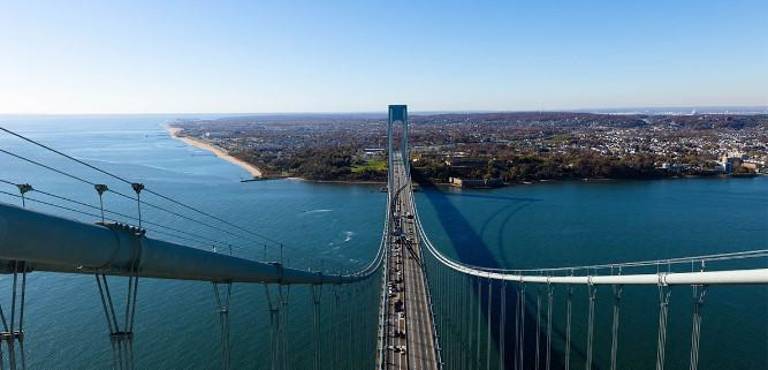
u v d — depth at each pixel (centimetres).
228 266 1334
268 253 5341
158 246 996
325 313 3781
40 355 3108
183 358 3145
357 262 5141
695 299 1313
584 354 3212
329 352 3281
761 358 3098
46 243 729
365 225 6669
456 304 3959
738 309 3725
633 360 3117
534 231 6288
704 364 3062
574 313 3756
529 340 3412
